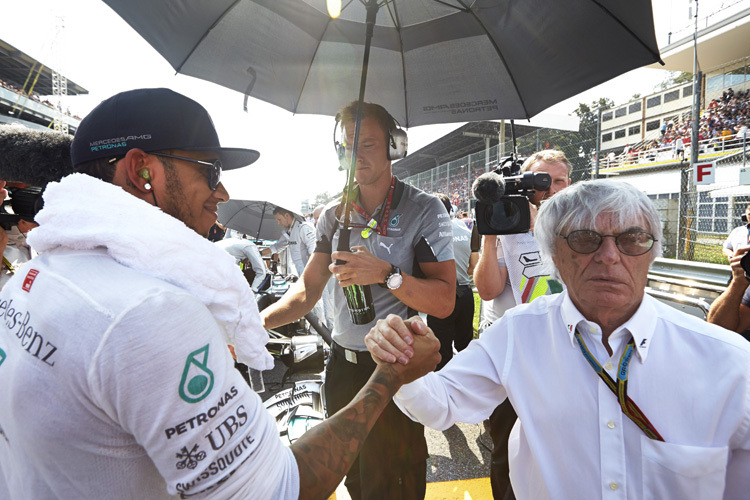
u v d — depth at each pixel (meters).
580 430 1.08
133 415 0.61
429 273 1.80
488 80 1.92
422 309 1.69
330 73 2.01
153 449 0.63
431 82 1.99
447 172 19.59
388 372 1.06
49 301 0.65
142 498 0.67
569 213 1.08
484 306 2.73
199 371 0.66
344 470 0.85
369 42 1.61
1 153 1.10
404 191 1.89
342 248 1.64
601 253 1.03
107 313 0.61
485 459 2.91
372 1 1.61
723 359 0.99
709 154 17.02
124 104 0.81
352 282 1.57
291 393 3.02
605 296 1.04
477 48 1.86
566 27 1.65
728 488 1.03
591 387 1.08
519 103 1.92
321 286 2.00
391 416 1.79
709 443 0.98
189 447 0.64
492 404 1.33
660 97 31.94
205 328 0.69
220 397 0.68
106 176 0.83
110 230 0.67
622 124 34.91
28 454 0.65
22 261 2.34
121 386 0.60
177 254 0.71
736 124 18.62
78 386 0.61
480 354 1.30
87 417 0.62
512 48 1.80
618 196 1.03
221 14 1.74
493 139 23.39
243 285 0.82
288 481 0.76
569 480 1.09
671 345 1.04
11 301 0.74
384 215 1.85
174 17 1.67
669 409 1.01
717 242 8.85
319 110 2.05
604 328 1.12
